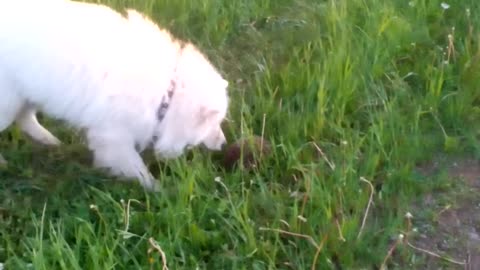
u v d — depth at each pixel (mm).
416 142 3668
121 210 3348
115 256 3170
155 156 3654
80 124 3475
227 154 3613
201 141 3545
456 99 3867
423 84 3994
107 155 3516
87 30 3398
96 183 3543
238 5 4414
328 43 4145
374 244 3320
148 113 3463
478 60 4008
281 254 3254
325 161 3580
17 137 3766
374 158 3551
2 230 3309
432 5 4352
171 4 4367
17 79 3389
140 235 3311
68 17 3398
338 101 3801
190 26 4324
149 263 3180
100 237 3238
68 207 3432
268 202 3404
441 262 3287
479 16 4254
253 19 4398
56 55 3361
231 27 4320
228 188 3463
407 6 4371
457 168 3639
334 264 3238
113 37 3422
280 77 3980
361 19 4293
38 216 3393
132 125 3469
